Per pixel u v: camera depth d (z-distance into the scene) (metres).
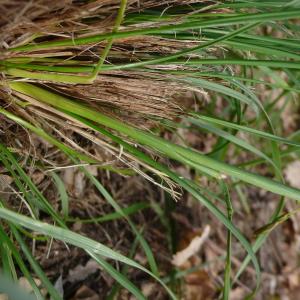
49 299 0.52
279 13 0.37
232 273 0.69
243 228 0.73
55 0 0.37
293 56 0.42
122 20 0.40
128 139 0.45
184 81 0.44
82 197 0.55
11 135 0.44
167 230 0.63
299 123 0.87
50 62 0.41
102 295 0.56
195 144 0.67
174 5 0.43
